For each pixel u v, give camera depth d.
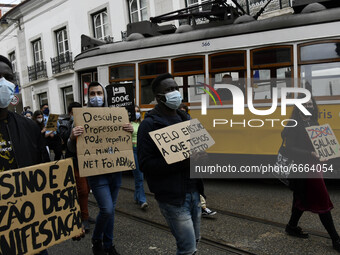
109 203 3.05
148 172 2.35
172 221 2.33
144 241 3.71
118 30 14.40
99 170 2.97
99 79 7.59
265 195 5.41
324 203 3.32
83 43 8.39
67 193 2.15
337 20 5.36
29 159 2.08
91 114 2.98
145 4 13.49
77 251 3.56
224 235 3.78
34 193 2.00
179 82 6.61
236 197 5.37
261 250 3.36
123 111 3.17
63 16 16.80
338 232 3.73
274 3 10.34
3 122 2.02
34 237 1.98
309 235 3.68
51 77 17.70
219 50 6.21
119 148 3.10
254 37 5.92
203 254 3.33
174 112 2.58
